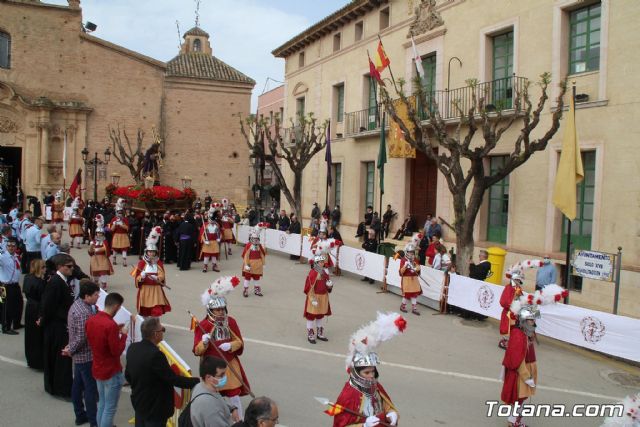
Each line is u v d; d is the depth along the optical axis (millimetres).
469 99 19188
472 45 19172
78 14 38094
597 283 14633
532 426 7301
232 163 41781
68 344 6883
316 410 7336
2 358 9086
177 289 15062
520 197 17266
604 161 14664
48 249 12109
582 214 15648
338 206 26672
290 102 33000
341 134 27453
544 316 11070
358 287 16484
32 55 37250
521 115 16812
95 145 38500
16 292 10539
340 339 10984
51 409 7188
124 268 17938
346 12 25844
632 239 13953
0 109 36188
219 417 4582
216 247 18172
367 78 25594
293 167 23547
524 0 17125
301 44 31109
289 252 21812
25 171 36719
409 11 22406
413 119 15039
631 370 9734
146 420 5398
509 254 17422
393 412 4945
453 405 7820
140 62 39594
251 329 11406
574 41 15906
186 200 22016
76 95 38094
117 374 6180
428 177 22062
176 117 40562
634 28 13969
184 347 9961
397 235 22094
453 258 16625
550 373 9477
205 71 41562
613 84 14453
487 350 10594
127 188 22594
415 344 10844
